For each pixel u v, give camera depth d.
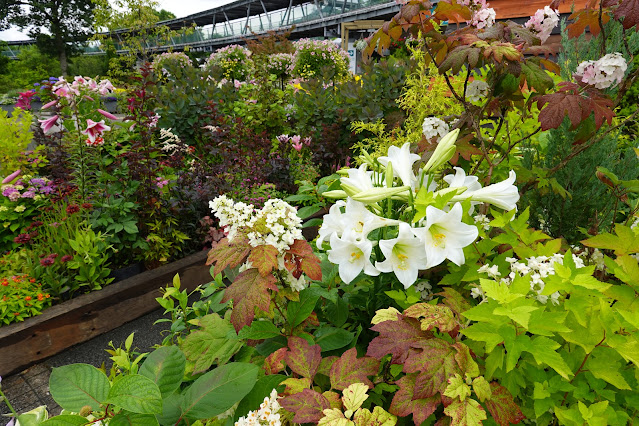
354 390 1.07
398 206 1.76
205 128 5.86
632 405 1.17
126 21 17.45
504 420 1.07
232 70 14.08
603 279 1.77
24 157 4.80
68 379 1.08
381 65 6.38
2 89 31.23
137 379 1.00
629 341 1.12
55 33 41.81
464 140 2.14
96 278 3.57
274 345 1.56
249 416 1.08
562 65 2.69
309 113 6.49
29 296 3.18
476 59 1.75
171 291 2.07
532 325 1.12
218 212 1.60
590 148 2.32
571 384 1.20
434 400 1.09
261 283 1.39
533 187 2.49
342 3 34.38
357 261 1.39
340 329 1.60
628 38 2.38
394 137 4.47
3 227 3.91
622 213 2.49
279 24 41.78
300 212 2.54
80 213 3.87
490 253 1.65
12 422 1.28
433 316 1.19
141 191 4.09
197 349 1.60
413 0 2.02
